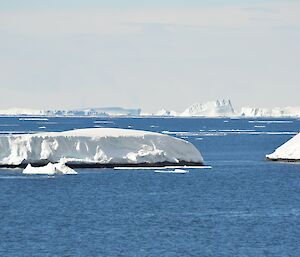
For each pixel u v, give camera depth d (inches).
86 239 6181.1
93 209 7795.3
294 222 7042.3
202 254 5679.1
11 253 5679.1
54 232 6476.4
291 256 5639.8
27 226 6776.6
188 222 6998.0
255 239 6220.5
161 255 5634.8
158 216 7352.4
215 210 7795.3
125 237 6264.8
